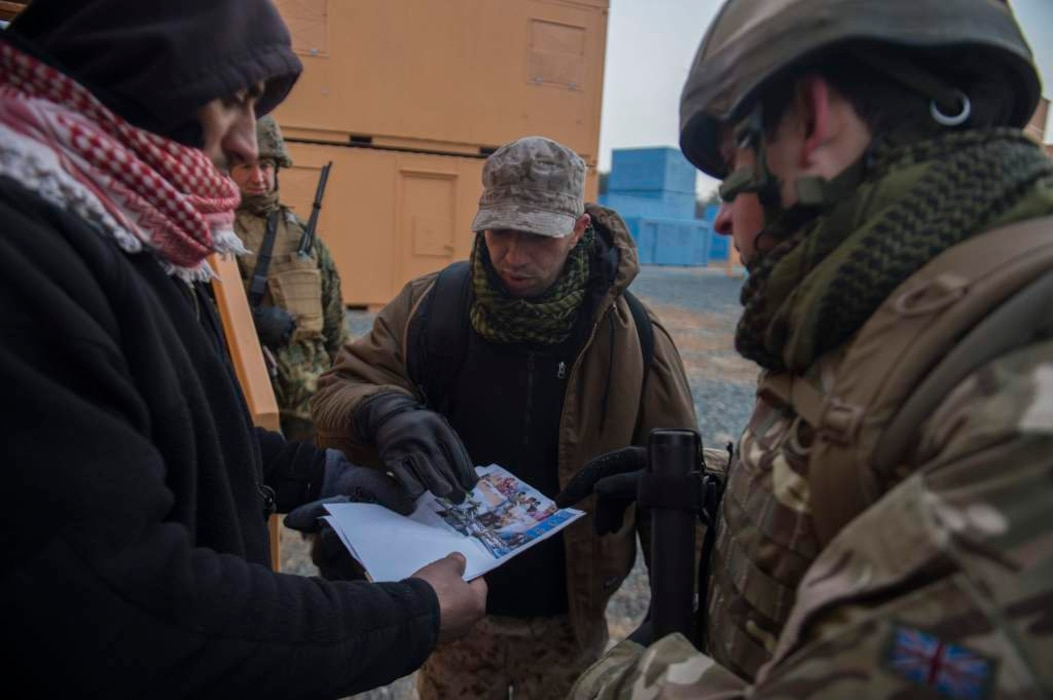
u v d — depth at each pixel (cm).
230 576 85
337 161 636
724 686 73
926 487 55
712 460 141
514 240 148
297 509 148
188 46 86
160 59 85
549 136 664
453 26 627
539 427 164
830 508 68
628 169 2650
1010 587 49
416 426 146
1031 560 48
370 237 656
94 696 73
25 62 81
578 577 162
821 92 73
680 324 896
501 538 133
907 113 72
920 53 71
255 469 107
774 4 76
